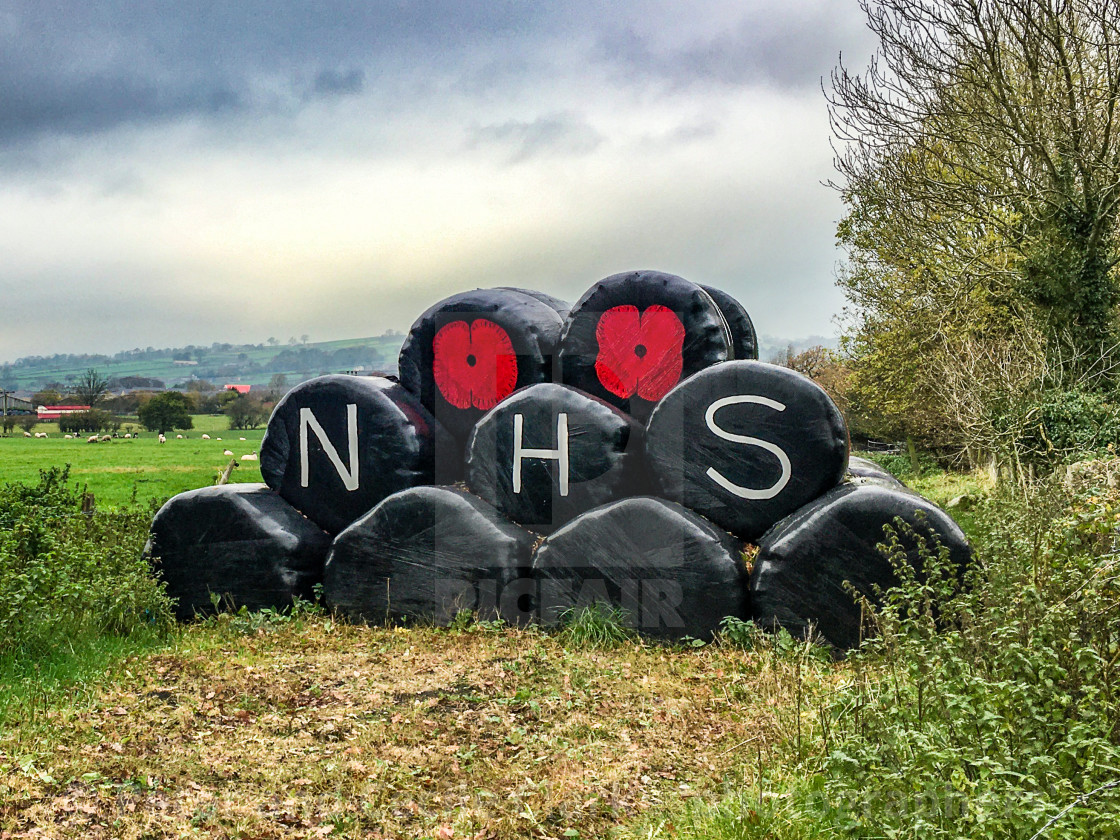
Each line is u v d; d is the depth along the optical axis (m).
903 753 4.02
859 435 33.97
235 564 9.10
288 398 9.41
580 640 7.82
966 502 16.23
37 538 9.12
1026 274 18.39
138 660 7.38
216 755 5.48
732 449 8.14
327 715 6.17
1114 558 5.31
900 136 19.58
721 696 6.50
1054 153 17.83
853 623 7.43
